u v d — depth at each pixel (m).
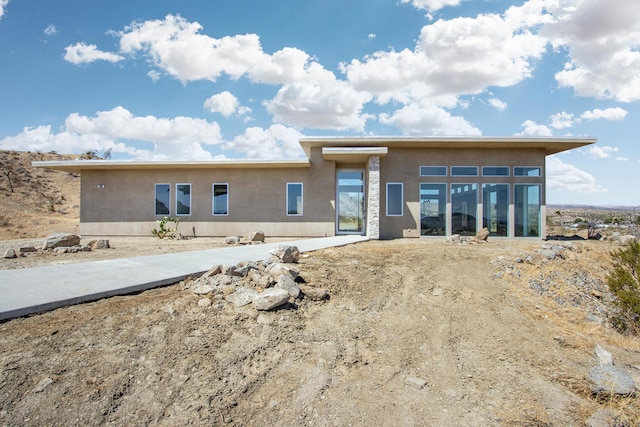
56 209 34.22
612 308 8.38
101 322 4.15
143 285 5.27
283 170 16.58
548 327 6.34
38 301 4.30
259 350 4.04
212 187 16.84
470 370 4.41
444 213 16.00
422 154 16.08
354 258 9.02
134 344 3.80
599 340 6.22
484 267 9.42
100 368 3.37
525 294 8.02
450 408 3.59
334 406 3.40
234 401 3.25
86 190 17.23
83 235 17.16
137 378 3.32
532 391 4.05
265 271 6.18
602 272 10.70
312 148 16.53
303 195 16.52
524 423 3.43
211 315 4.61
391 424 3.26
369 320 5.40
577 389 4.16
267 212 16.62
